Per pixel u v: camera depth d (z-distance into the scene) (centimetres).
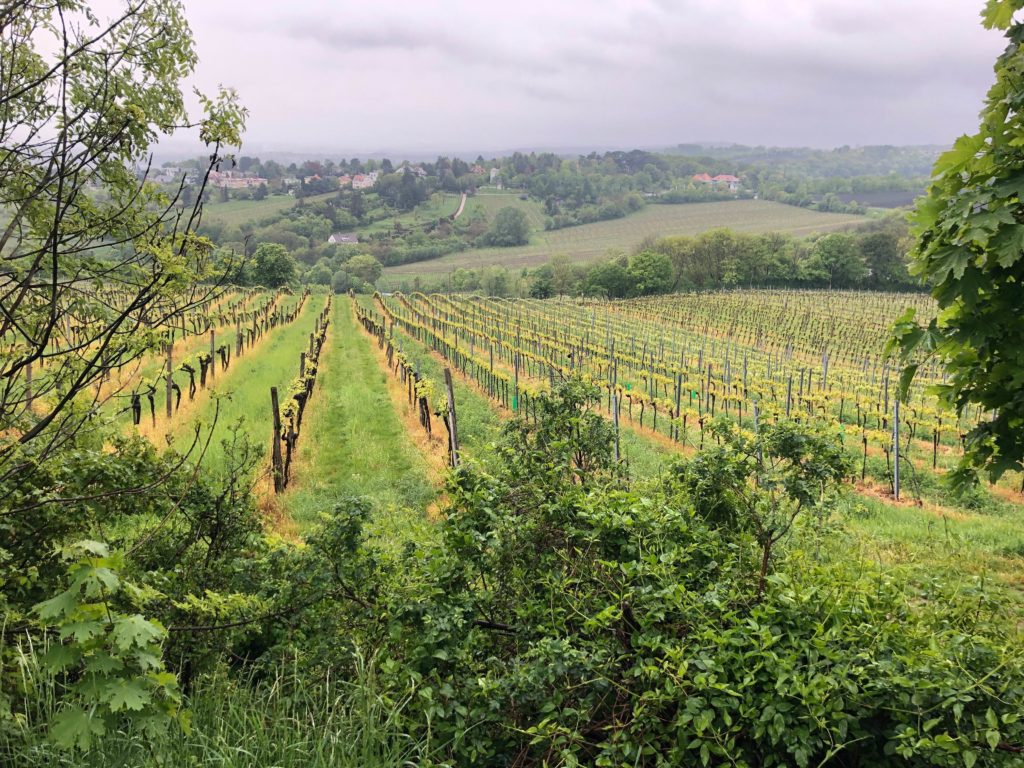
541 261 13362
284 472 1173
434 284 10975
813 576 428
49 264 365
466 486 466
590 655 368
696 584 436
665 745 350
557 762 343
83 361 391
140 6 373
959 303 370
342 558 444
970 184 349
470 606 407
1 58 337
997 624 402
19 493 381
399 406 1927
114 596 333
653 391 2611
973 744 304
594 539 431
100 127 358
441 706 353
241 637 451
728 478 494
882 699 323
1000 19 365
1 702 281
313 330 3959
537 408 604
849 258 8750
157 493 463
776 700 325
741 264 9200
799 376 3111
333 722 358
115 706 232
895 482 1350
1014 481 1406
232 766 311
